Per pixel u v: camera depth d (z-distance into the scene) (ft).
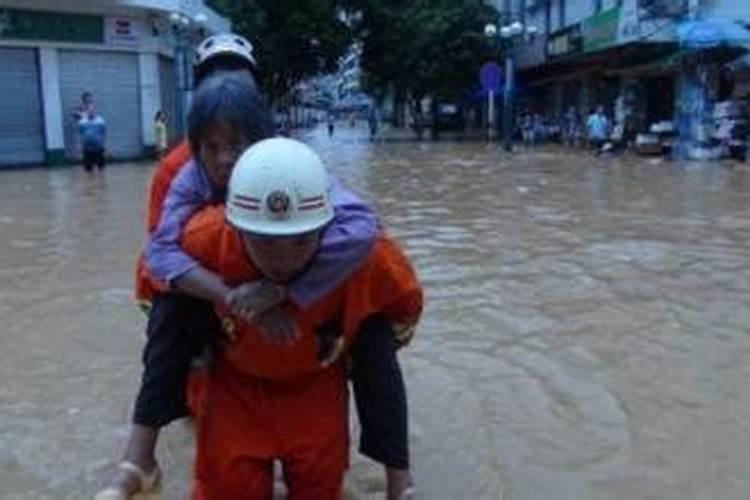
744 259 19.49
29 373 11.89
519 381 11.35
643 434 9.68
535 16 99.91
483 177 42.52
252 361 6.96
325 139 99.50
